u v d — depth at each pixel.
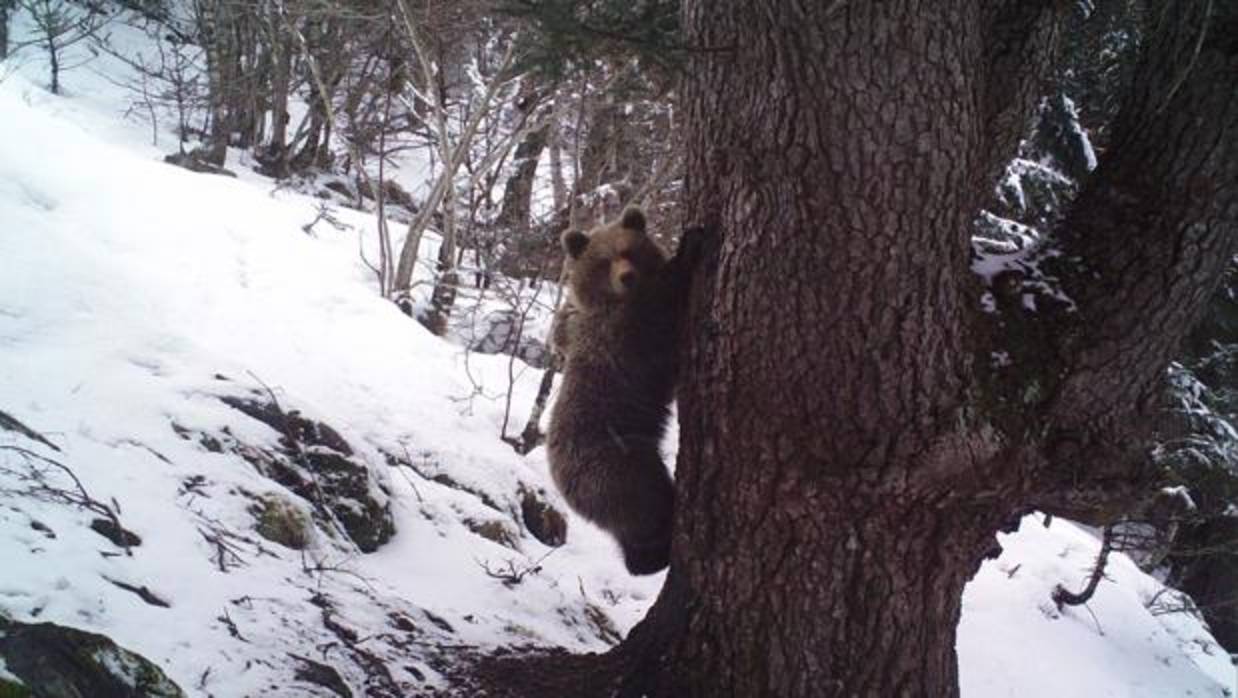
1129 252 3.20
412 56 10.20
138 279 5.96
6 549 3.11
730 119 3.15
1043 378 3.18
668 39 3.33
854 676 3.24
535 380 7.73
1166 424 7.62
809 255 3.04
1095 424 3.22
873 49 2.89
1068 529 8.48
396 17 9.41
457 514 5.36
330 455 4.79
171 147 12.45
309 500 4.56
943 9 2.90
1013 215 6.28
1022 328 3.22
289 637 3.45
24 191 6.44
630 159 9.02
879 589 3.23
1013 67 3.39
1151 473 3.32
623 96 3.99
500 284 9.11
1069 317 3.22
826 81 2.93
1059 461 3.21
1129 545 8.63
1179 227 3.16
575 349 4.16
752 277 3.15
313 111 12.98
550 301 9.29
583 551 6.06
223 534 3.87
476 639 4.02
